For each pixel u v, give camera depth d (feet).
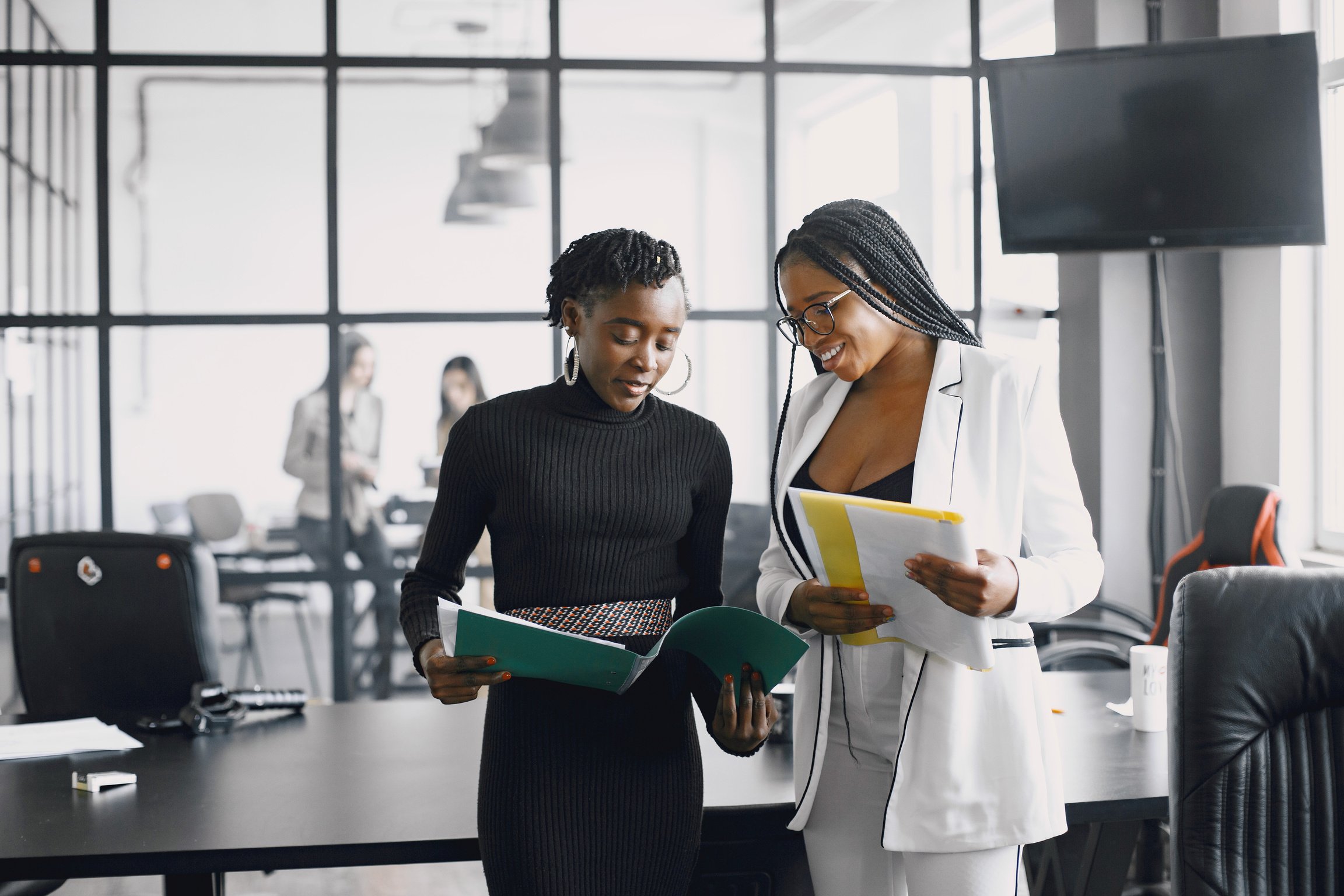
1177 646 4.57
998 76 12.34
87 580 7.57
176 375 13.67
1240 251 13.20
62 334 13.53
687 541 4.95
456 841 4.92
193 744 6.57
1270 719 4.47
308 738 6.68
